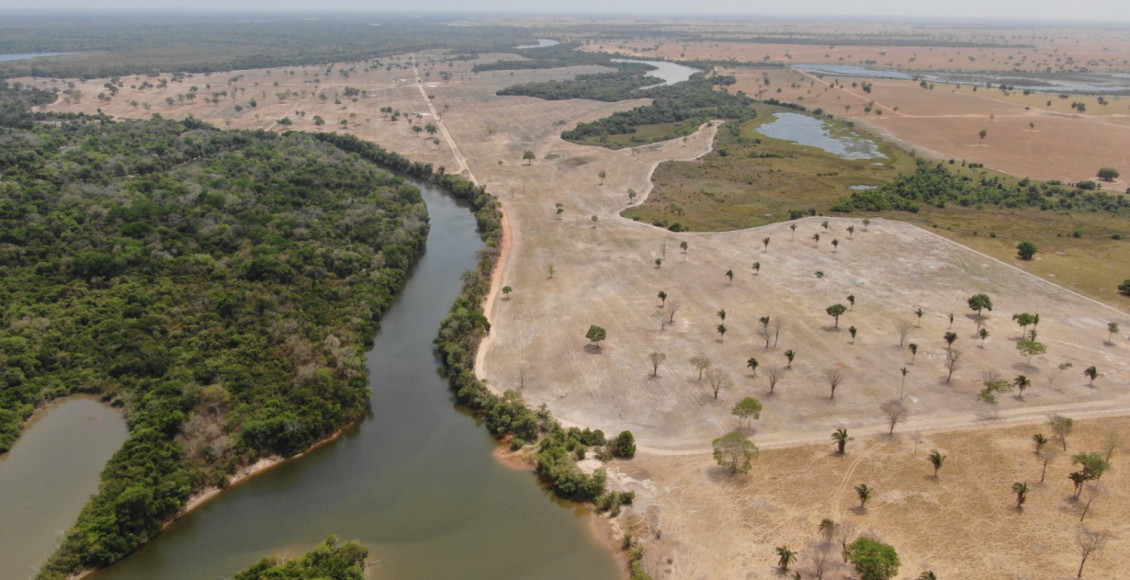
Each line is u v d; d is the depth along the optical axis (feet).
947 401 305.73
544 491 260.62
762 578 211.00
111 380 316.60
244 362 322.75
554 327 384.47
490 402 309.01
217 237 458.50
